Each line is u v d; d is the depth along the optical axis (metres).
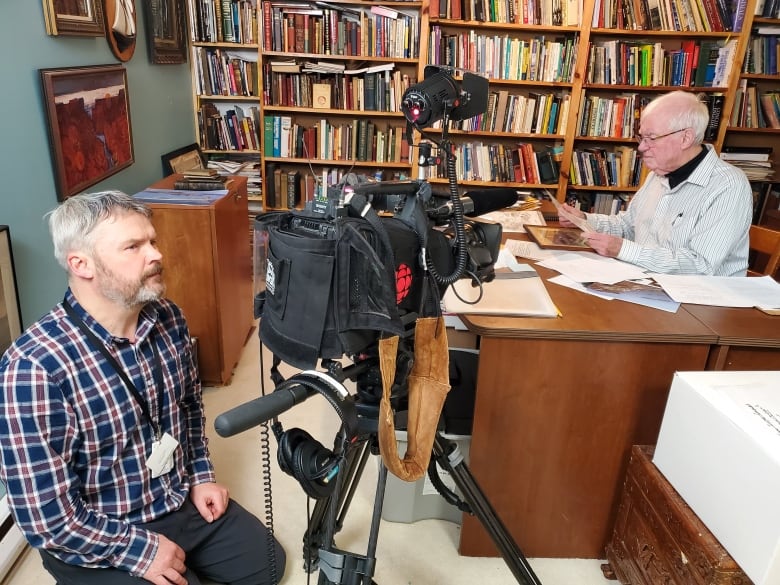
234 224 2.62
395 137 3.64
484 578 1.62
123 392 1.23
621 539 1.54
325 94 3.51
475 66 3.47
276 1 3.43
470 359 1.95
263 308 0.88
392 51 3.43
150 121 2.93
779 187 3.93
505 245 2.13
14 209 1.73
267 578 1.53
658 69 3.52
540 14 3.39
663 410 1.52
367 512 1.85
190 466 1.52
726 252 1.98
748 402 1.15
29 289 1.83
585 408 1.52
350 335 0.80
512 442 1.55
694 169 2.09
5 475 1.11
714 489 1.15
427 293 0.90
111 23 2.36
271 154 3.66
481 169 3.72
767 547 1.00
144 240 1.19
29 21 1.79
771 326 1.48
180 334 1.43
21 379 1.09
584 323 1.46
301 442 0.83
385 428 0.86
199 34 3.43
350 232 0.75
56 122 1.91
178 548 1.33
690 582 1.20
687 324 1.48
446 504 1.81
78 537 1.18
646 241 2.28
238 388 2.54
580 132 3.65
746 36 3.42
